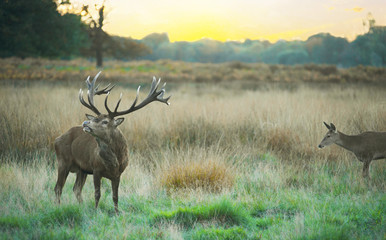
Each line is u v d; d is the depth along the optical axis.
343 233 11.41
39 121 23.91
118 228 12.48
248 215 13.84
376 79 80.06
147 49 163.12
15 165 18.69
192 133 25.11
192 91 62.97
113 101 30.25
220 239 11.70
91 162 14.21
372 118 24.53
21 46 91.44
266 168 19.53
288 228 12.21
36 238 11.53
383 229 11.74
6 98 29.75
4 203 14.36
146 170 19.47
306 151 22.34
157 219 13.38
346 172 19.17
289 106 28.89
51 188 16.84
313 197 15.59
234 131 25.53
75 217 13.42
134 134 24.23
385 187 16.47
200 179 17.03
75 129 15.48
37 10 81.81
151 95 14.88
